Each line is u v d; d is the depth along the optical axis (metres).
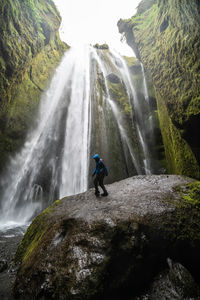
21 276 3.70
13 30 11.85
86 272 3.05
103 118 16.06
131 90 20.78
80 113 17.41
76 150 15.50
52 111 16.61
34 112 15.05
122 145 15.75
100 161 5.62
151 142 17.36
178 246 3.85
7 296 3.52
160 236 3.79
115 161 14.34
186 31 8.94
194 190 4.95
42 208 12.83
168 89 11.28
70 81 19.45
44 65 17.80
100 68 20.91
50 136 15.38
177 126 10.66
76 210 4.88
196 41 8.15
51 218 5.06
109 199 5.31
